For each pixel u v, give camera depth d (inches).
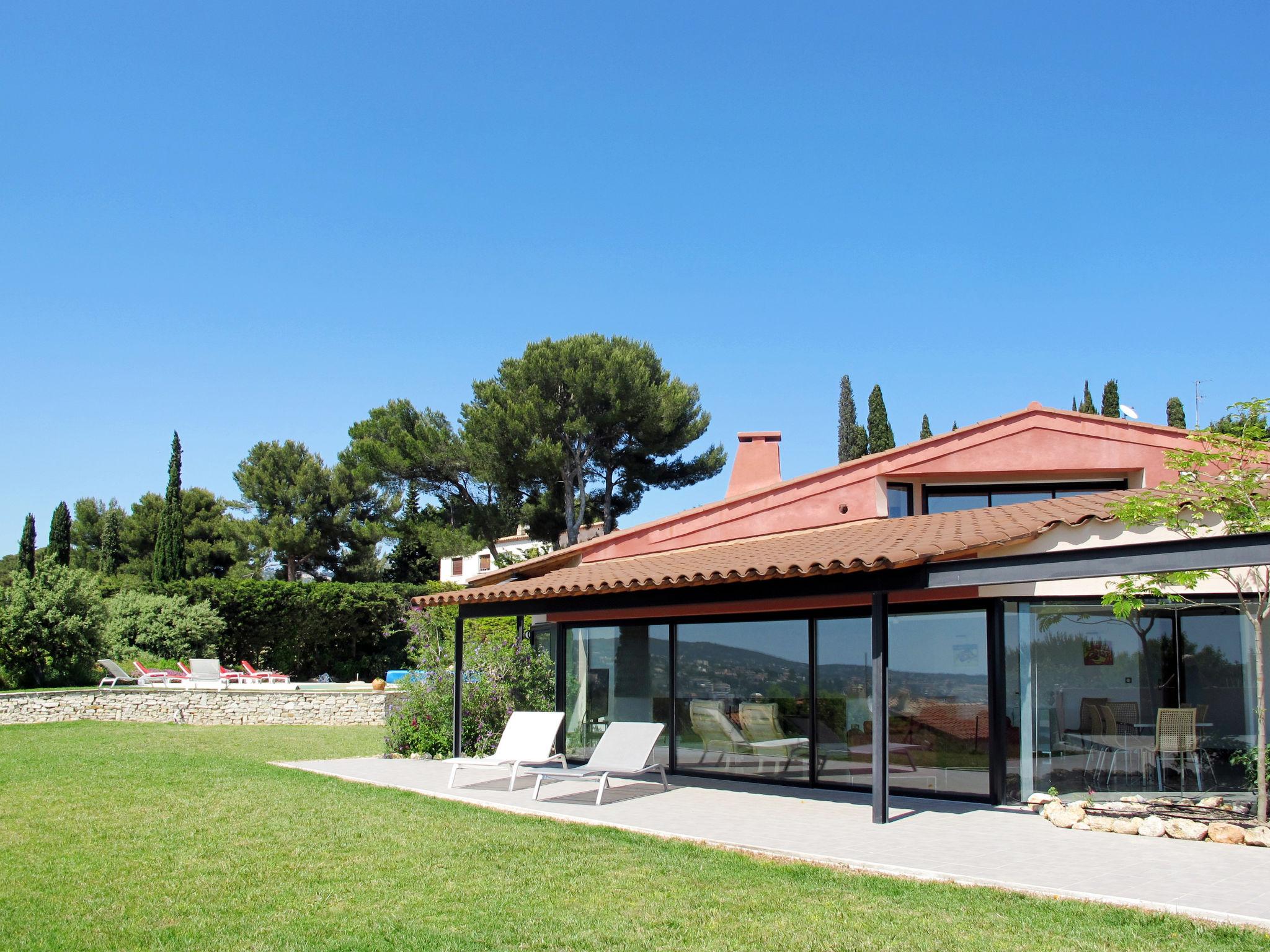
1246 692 488.4
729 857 347.6
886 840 374.9
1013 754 468.1
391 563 2084.2
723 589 469.1
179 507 1978.3
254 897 294.5
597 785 544.4
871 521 661.9
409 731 705.0
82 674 1130.0
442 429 1600.6
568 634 719.7
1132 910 273.1
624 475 1556.3
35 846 370.9
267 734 911.0
